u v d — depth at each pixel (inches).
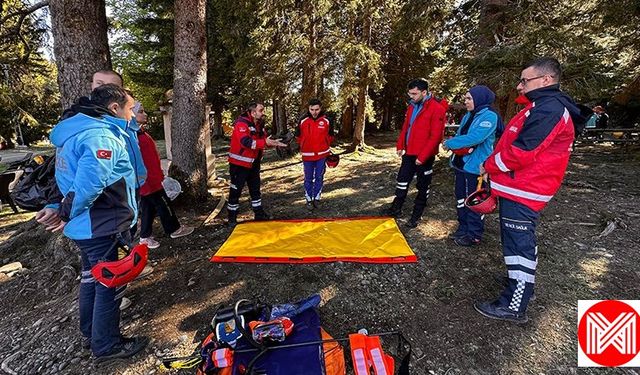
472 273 118.6
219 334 79.0
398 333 83.1
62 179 76.2
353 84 372.5
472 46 257.9
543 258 126.9
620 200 187.3
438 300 105.5
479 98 122.1
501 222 92.8
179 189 184.4
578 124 85.9
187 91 202.1
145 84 628.7
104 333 85.4
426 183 152.5
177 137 203.8
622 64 318.7
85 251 82.2
